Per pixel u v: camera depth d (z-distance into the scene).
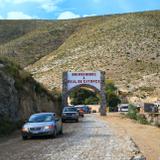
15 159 15.94
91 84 79.94
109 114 80.94
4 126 30.86
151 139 25.80
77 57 143.88
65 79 80.25
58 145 21.19
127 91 116.50
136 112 58.12
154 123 42.78
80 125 40.84
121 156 16.58
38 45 182.00
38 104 50.81
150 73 127.56
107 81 114.56
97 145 20.88
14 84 40.41
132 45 145.50
